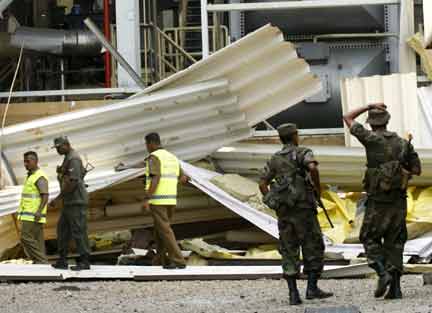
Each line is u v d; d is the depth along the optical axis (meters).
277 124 70.44
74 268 48.09
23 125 56.19
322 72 70.94
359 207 54.62
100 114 56.69
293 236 36.94
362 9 70.75
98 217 58.00
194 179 55.31
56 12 87.56
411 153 36.28
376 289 37.66
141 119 57.38
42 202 50.81
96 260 58.38
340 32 71.69
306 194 36.91
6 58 78.81
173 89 57.19
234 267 48.25
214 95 57.84
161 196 48.28
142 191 58.62
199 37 85.12
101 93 65.19
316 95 70.00
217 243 58.84
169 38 75.12
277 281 45.81
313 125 70.50
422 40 66.12
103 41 65.44
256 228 58.00
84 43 77.06
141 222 58.34
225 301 39.09
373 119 36.56
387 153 35.97
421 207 55.62
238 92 58.38
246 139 63.81
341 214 56.22
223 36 74.06
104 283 46.09
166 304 38.69
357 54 71.81
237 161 59.69
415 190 57.88
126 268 48.38
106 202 58.44
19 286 45.34
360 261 49.78
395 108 62.25
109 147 57.38
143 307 38.03
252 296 40.44
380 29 71.81
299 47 70.56
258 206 55.22
